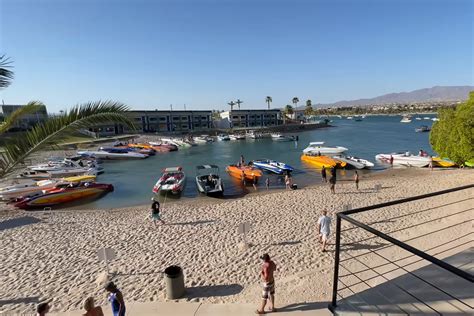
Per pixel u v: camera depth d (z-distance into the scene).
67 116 5.63
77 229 13.81
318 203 16.20
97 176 31.67
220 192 21.19
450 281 4.39
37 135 5.60
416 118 149.88
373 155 39.03
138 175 32.12
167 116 92.88
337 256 4.12
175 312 6.64
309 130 95.31
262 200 17.50
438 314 3.66
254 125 109.12
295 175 28.09
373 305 4.04
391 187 19.59
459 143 18.70
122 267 9.63
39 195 19.89
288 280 7.73
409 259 8.39
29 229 14.03
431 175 23.91
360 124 119.88
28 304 7.81
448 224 11.16
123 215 16.22
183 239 11.79
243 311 6.45
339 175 27.36
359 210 3.77
